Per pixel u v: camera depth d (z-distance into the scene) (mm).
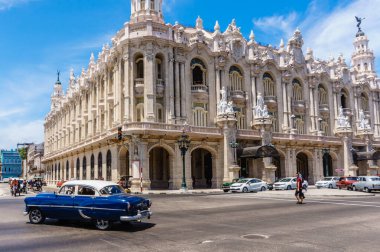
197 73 56594
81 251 11430
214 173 52938
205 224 16578
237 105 58844
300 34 68500
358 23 86125
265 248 11523
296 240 12727
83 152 66500
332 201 28219
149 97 49594
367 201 27953
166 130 47875
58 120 96562
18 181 45875
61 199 16391
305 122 66562
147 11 54188
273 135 58750
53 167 97312
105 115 59219
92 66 68938
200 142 51531
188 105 53750
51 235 14227
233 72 58906
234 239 13008
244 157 54438
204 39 56562
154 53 50969
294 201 28516
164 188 53219
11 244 12625
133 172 46094
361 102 77938
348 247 11578
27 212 17359
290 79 65125
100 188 16125
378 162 74938
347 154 68125
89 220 16016
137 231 14906
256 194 37844
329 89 71250
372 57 83625
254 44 62156
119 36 54062
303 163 68938
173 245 12117
